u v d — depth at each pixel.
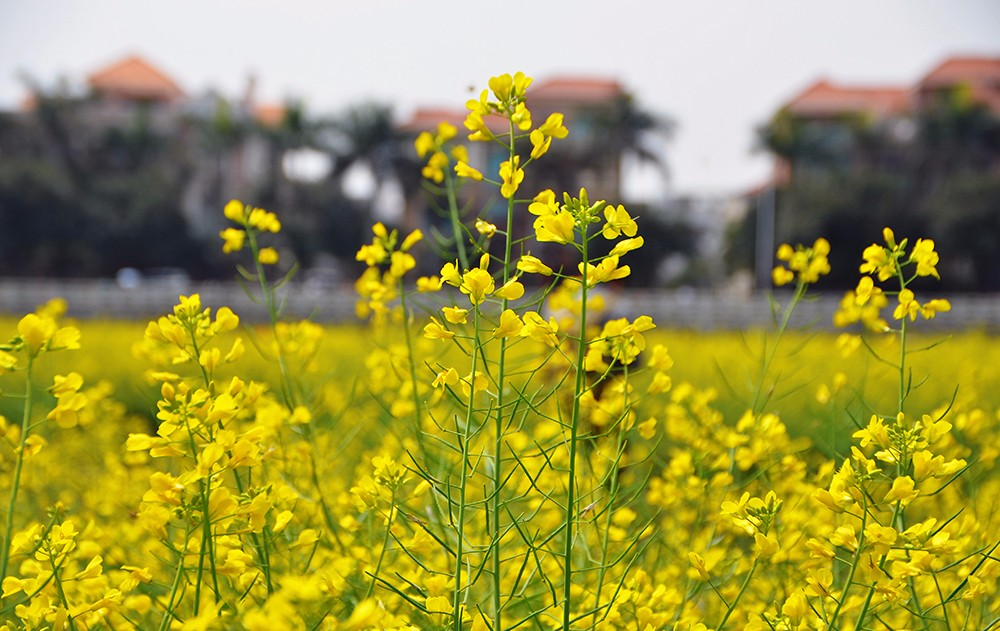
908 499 1.14
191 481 1.13
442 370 1.19
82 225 23.58
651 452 1.29
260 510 1.15
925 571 1.15
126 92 30.09
